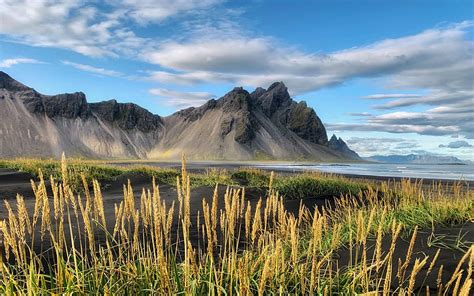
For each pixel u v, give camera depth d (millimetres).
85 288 3506
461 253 5012
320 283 4090
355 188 16875
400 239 6035
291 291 3771
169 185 20328
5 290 3135
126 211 3719
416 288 4074
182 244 6883
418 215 7727
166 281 3178
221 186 17062
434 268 4574
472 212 7605
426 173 79375
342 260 5398
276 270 3723
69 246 6293
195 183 20219
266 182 20125
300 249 6062
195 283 3408
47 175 21172
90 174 20906
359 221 3590
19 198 3203
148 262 3762
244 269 3125
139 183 21062
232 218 3760
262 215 9719
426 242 5660
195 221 9242
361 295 3352
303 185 16531
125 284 3531
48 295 3324
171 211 3555
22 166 23547
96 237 7098
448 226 6949
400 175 66062
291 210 12641
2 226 3131
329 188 16609
